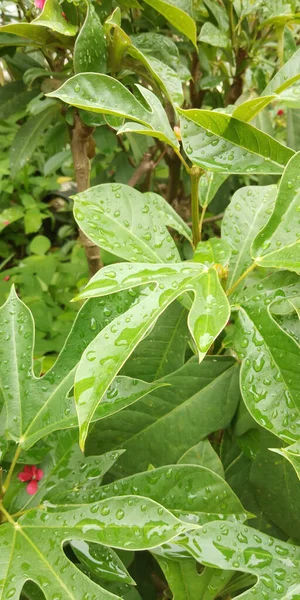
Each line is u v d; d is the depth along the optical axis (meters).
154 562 0.54
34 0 0.54
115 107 0.38
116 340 0.29
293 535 0.43
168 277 0.32
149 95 0.39
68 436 0.39
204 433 0.43
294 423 0.34
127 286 0.31
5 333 0.38
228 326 0.56
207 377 0.44
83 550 0.35
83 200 0.39
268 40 0.70
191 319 0.30
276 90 0.38
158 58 0.58
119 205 0.40
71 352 0.37
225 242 0.38
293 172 0.34
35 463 0.38
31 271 1.13
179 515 0.36
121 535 0.31
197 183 0.41
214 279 0.33
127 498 0.32
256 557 0.34
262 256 0.34
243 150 0.38
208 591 0.37
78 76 0.37
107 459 0.38
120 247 0.37
